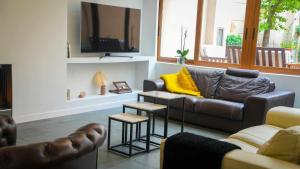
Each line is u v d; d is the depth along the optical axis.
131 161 3.26
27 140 3.70
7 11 4.11
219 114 4.41
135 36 6.19
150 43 6.61
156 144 3.78
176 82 5.36
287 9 4.95
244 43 5.39
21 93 4.39
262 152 1.94
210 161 1.86
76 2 5.30
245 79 4.89
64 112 4.97
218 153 1.85
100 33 5.53
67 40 5.20
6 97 4.13
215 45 5.85
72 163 1.69
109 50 5.74
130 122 3.29
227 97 4.89
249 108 4.15
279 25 5.04
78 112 5.18
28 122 4.46
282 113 3.31
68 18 5.22
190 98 4.76
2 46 4.11
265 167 1.67
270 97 4.09
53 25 4.65
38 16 4.45
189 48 6.22
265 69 5.17
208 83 5.20
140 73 6.51
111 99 5.73
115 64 6.20
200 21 5.98
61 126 4.34
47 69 4.66
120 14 5.83
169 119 5.08
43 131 4.08
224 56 5.74
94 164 1.93
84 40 5.31
